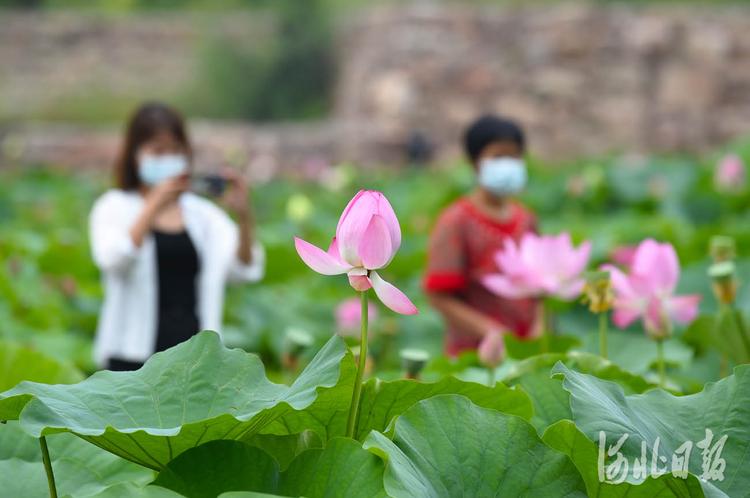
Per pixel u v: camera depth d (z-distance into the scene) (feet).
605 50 93.25
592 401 10.39
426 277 24.71
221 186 25.02
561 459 9.80
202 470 9.81
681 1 120.67
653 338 16.24
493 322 24.34
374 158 95.96
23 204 71.46
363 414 11.24
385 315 35.45
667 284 16.11
